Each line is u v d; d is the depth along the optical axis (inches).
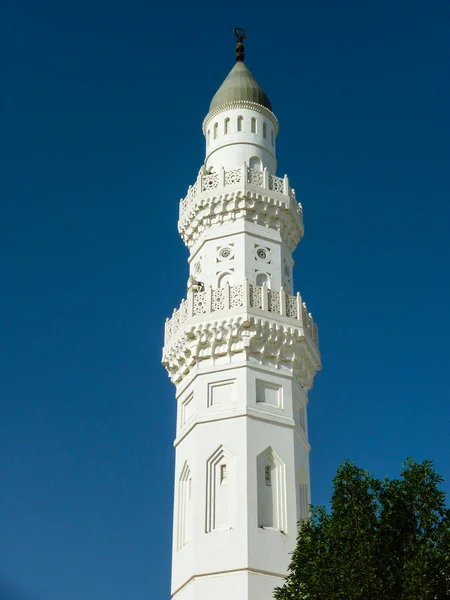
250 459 2032.5
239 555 1923.0
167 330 2346.2
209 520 2000.5
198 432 2107.5
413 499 1595.7
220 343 2186.3
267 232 2385.6
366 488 1614.2
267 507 2016.5
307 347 2252.7
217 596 1898.4
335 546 1544.0
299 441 2172.7
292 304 2267.5
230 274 2308.1
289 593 1562.5
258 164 2522.1
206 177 2444.6
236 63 2763.3
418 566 1467.8
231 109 2581.2
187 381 2225.6
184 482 2130.9
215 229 2384.4
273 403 2151.8
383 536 1546.5
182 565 2007.9
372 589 1457.9
